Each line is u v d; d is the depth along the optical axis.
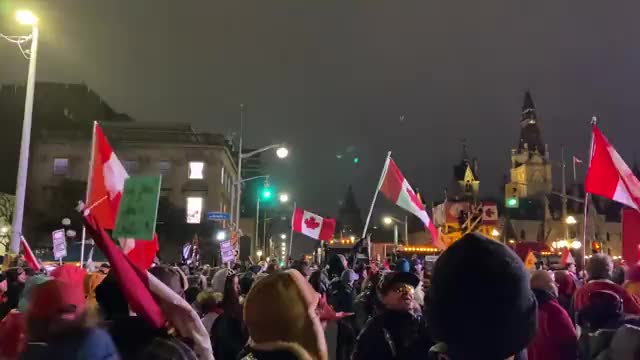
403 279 4.70
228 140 61.00
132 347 3.57
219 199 55.50
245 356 2.98
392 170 12.68
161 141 55.72
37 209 52.69
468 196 108.19
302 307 2.98
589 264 6.57
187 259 21.52
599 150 9.75
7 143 54.62
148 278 3.59
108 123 57.22
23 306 4.42
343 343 8.69
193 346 3.69
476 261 2.25
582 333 4.96
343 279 10.39
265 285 3.02
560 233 94.50
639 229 10.62
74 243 26.14
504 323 2.19
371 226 94.75
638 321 4.76
